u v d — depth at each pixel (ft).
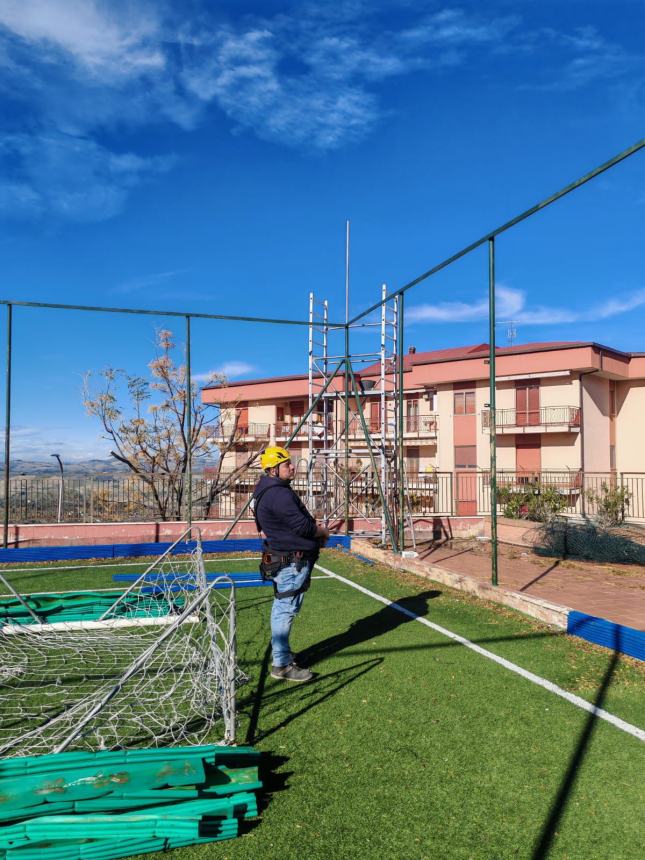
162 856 8.71
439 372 116.78
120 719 13.03
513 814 9.85
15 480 42.16
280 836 9.24
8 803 8.76
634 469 113.91
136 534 42.73
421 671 16.60
